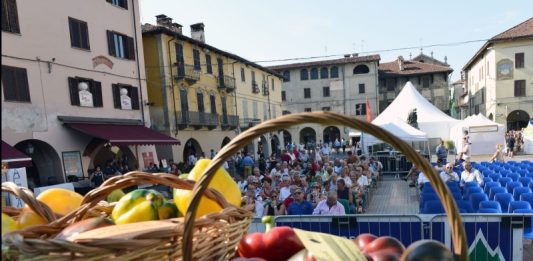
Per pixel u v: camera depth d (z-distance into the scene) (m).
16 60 12.94
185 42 22.86
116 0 17.97
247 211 1.60
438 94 44.91
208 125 24.23
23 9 13.27
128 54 18.34
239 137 1.08
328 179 10.16
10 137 12.66
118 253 1.09
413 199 11.17
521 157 22.27
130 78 18.38
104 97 16.70
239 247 1.41
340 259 1.11
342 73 42.50
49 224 1.39
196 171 1.71
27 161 11.41
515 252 4.39
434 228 4.51
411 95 18.50
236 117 28.44
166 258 1.20
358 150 24.16
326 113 1.03
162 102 21.11
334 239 1.25
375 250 1.26
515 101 32.47
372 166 13.78
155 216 1.55
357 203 8.66
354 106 42.31
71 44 15.15
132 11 18.77
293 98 43.78
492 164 13.64
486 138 22.06
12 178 8.09
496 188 7.93
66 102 14.80
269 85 35.97
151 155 19.28
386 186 13.71
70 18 15.16
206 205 1.53
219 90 26.58
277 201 8.01
